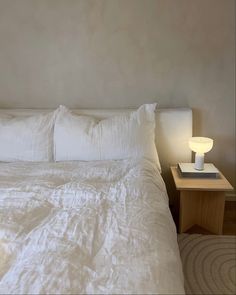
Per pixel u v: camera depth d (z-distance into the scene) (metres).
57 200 1.48
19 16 2.32
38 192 1.56
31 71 2.44
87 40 2.33
